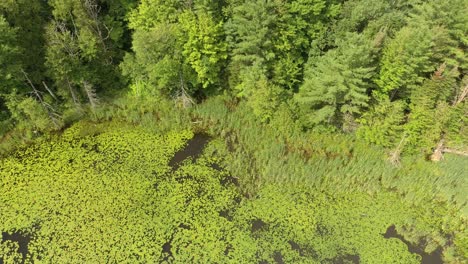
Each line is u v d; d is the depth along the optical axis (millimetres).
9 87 40656
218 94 47156
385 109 39656
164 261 32219
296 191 38062
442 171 39125
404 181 38562
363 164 39406
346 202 37219
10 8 37500
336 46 44562
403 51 38250
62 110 44094
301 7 40969
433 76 38375
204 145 42656
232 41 43125
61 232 34000
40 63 41875
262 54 42469
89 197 36781
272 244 33719
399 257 33031
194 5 42312
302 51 45500
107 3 44688
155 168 39875
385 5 41531
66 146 41781
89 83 44094
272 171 39156
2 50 37062
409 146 40094
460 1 39281
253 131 42906
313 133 42688
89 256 32375
